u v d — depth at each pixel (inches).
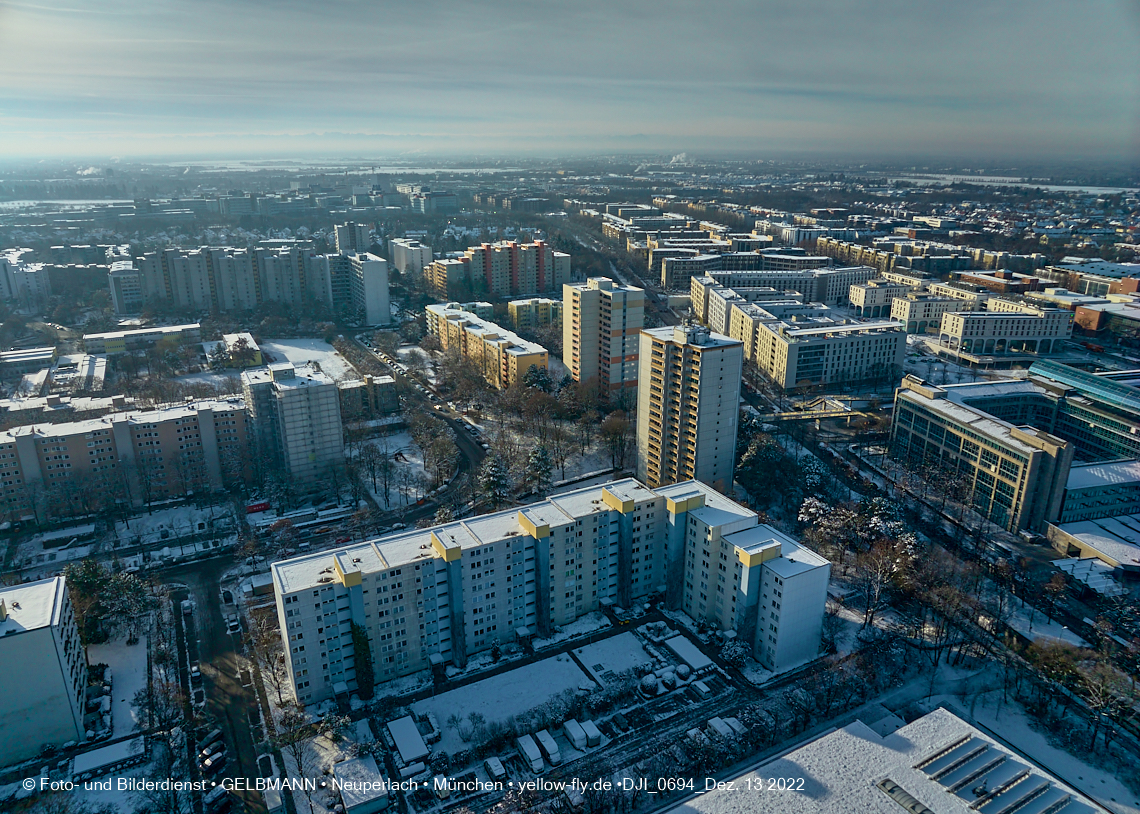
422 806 6766.7
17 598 7623.0
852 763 6181.1
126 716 7854.3
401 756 7165.4
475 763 7278.5
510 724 7623.0
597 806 6648.6
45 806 6722.4
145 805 6761.8
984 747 6333.7
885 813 5679.1
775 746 7475.4
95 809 6712.6
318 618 7829.7
